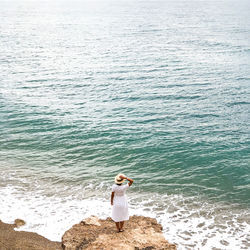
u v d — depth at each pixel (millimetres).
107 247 9148
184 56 48219
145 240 9594
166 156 17812
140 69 40125
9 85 32375
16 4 187750
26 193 13344
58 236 10305
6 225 10805
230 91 30969
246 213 12398
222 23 90375
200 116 24500
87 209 12172
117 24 91000
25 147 18547
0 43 59062
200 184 14867
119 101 28109
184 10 138125
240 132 21422
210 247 10109
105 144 19250
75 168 16203
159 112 25344
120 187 9523
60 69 40156
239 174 15883
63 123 22453
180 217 11891
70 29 81438
